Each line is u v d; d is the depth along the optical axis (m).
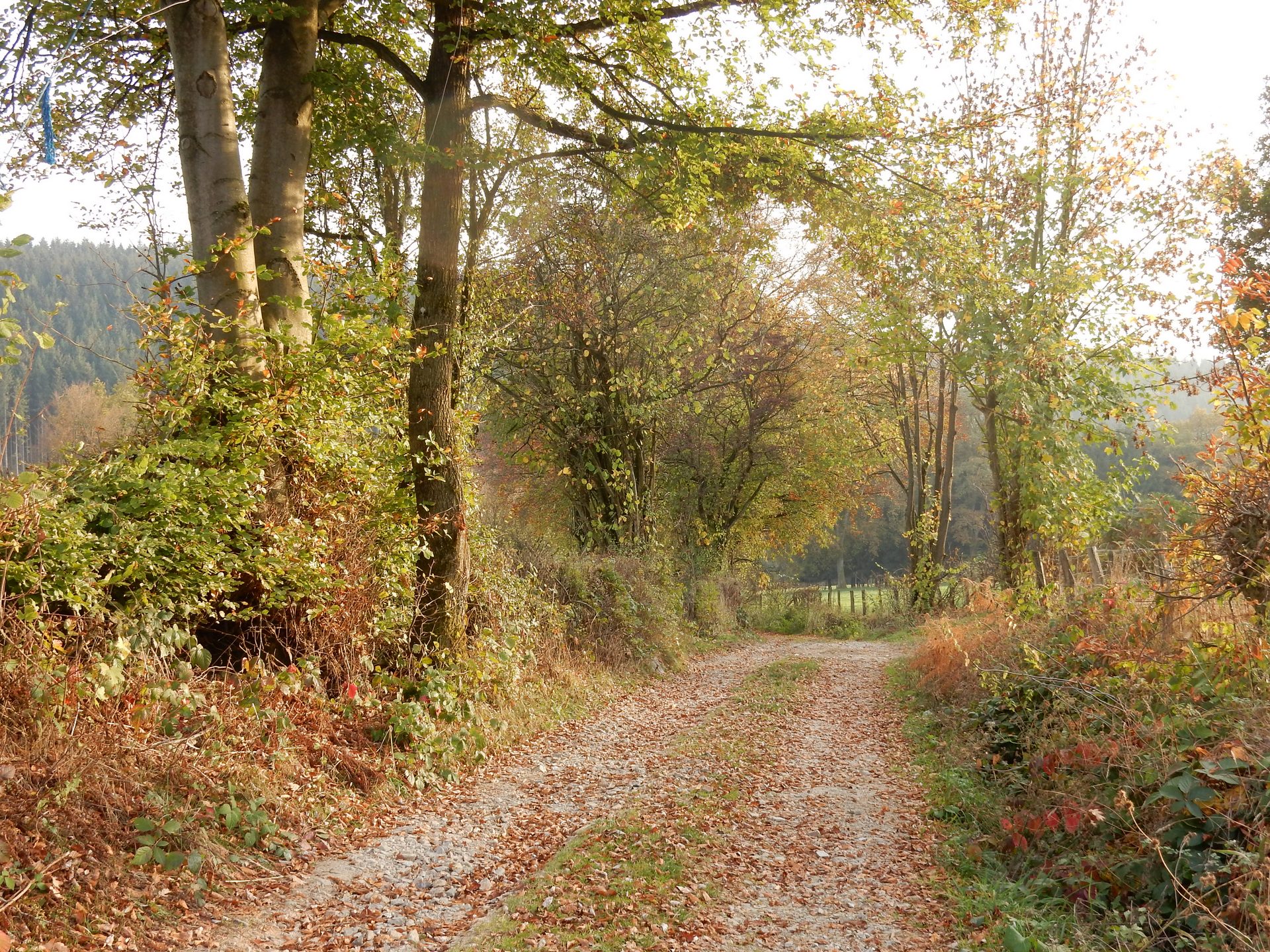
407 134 12.98
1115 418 15.09
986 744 9.09
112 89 11.32
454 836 7.12
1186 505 7.68
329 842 6.57
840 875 6.50
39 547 5.62
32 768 5.18
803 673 16.92
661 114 12.48
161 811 5.64
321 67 11.14
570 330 20.86
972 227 14.08
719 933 5.32
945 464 29.84
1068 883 5.75
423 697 9.11
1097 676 7.82
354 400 9.16
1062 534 14.64
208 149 8.82
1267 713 5.73
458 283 10.38
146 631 6.44
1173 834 5.38
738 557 35.06
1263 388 7.02
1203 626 7.48
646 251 20.67
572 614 15.71
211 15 8.88
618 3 10.73
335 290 9.61
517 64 12.58
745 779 9.08
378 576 9.43
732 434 28.98
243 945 4.90
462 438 11.76
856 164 12.24
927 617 24.92
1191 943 4.59
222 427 7.65
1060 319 15.80
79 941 4.46
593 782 9.00
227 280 8.70
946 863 6.71
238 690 7.30
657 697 14.84
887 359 18.91
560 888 5.76
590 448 22.62
